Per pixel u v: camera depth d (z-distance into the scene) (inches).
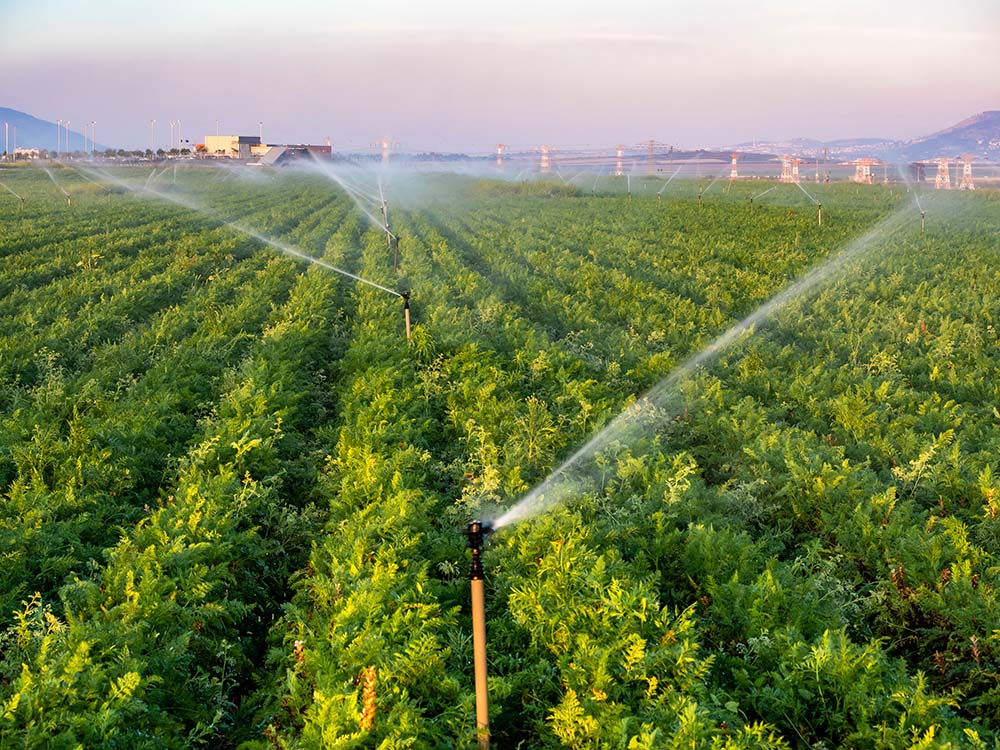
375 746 261.3
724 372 732.0
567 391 631.8
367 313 898.1
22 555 370.9
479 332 853.8
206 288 1093.8
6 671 297.7
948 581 358.6
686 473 457.1
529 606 329.1
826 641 291.6
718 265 1338.6
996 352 794.2
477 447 522.0
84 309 890.7
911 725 265.6
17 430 517.7
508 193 3408.0
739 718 279.1
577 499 436.5
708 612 344.5
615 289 1109.1
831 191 3385.8
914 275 1234.6
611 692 281.3
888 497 423.5
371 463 455.5
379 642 298.5
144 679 285.4
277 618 384.5
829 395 650.8
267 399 575.5
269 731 285.1
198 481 445.1
